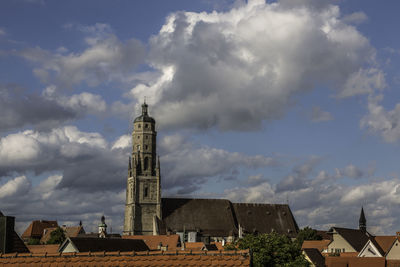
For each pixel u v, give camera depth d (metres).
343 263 120.31
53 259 27.28
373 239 145.62
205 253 25.83
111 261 26.52
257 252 94.25
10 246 34.59
